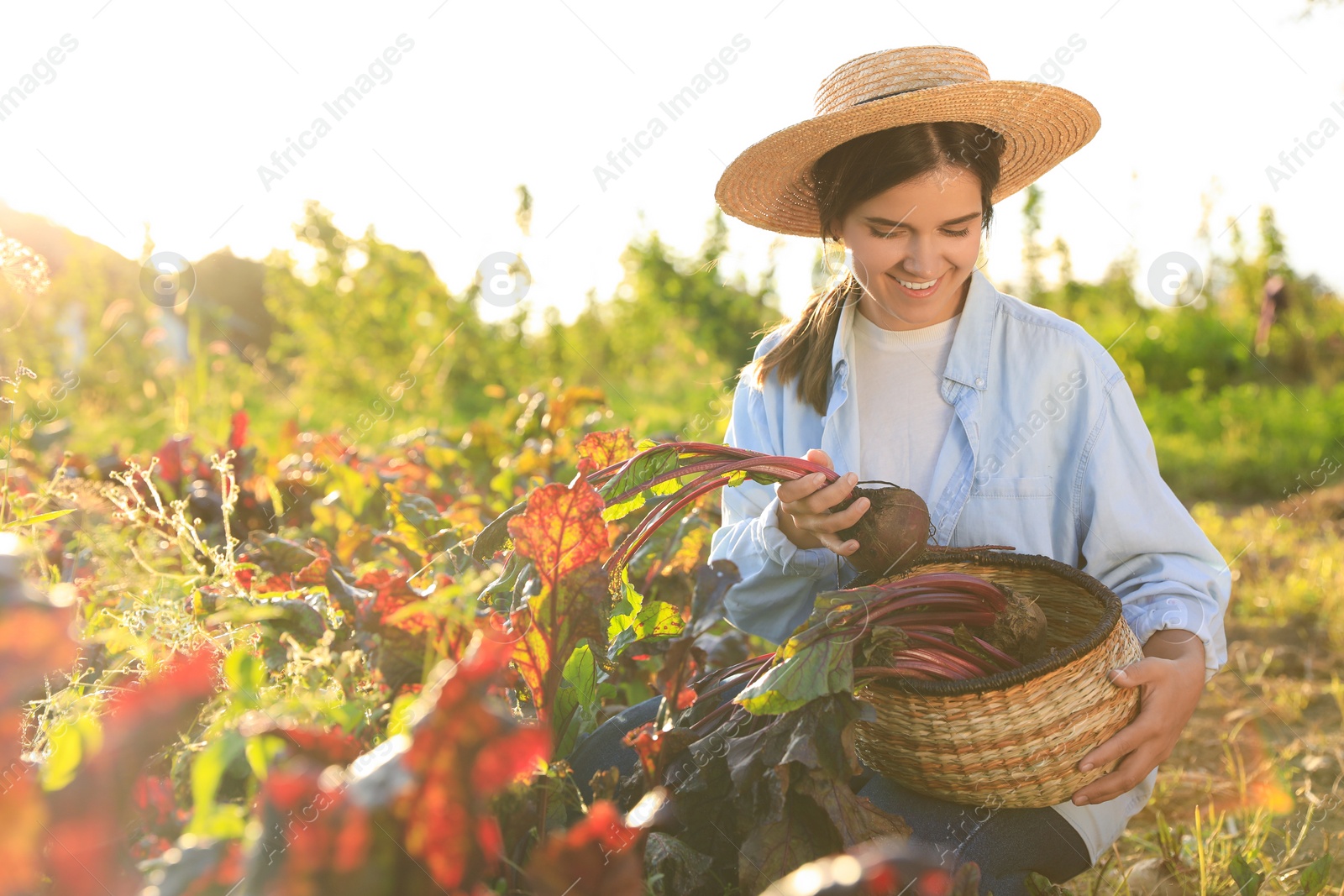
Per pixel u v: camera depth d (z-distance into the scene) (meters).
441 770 0.78
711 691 1.74
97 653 1.73
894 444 2.13
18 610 0.66
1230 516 6.35
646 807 1.37
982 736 1.51
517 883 1.25
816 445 2.19
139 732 0.75
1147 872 2.16
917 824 1.66
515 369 8.79
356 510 3.00
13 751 0.66
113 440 5.08
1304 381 9.92
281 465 3.54
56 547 2.41
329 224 9.16
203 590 1.83
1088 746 1.56
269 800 0.84
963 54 2.06
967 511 2.04
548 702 1.46
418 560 2.37
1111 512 1.94
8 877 0.68
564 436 3.74
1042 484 2.01
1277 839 2.37
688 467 1.74
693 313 9.59
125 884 0.76
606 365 9.56
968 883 1.41
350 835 0.72
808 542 1.94
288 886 0.71
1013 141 2.12
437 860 0.77
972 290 2.11
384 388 8.44
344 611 1.83
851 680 1.41
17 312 2.67
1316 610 4.19
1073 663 1.51
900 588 1.62
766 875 1.34
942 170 1.87
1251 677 3.57
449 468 3.74
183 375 6.54
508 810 1.27
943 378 2.09
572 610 1.43
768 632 2.19
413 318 8.71
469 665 0.81
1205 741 3.00
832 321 2.18
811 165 2.14
